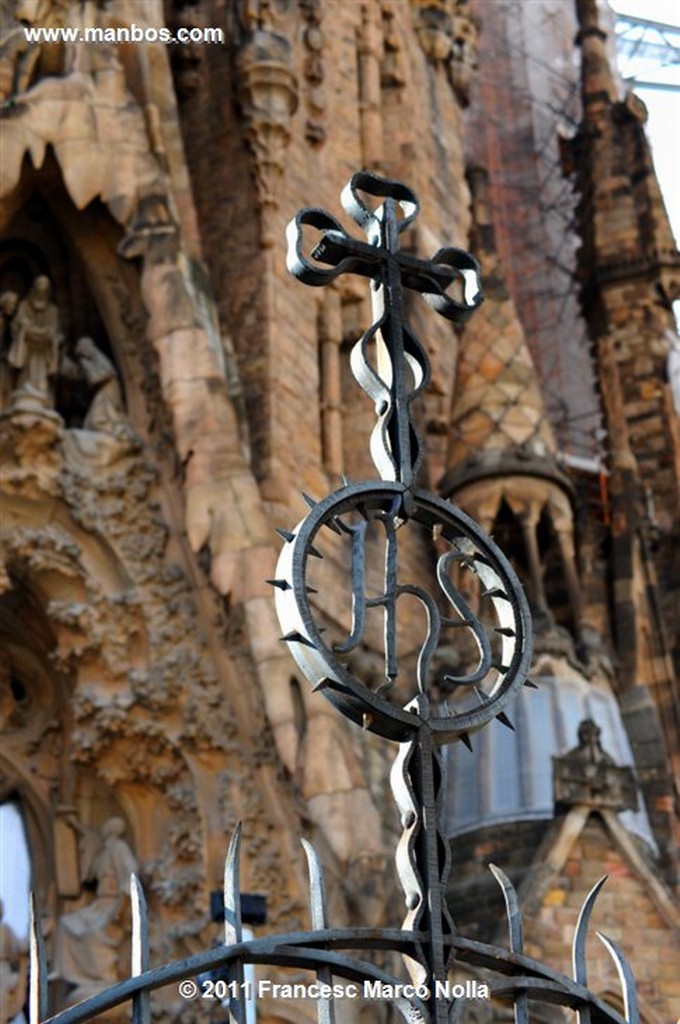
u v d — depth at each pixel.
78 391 29.36
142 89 30.59
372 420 35.56
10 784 28.25
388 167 40.56
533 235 53.22
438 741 7.49
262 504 28.38
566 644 34.69
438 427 38.91
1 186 28.84
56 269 30.08
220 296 34.28
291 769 26.05
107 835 27.36
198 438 28.05
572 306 52.19
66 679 27.98
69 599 27.61
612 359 48.09
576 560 37.38
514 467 36.69
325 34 39.56
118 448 28.33
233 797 26.36
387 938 7.08
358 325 36.38
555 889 30.14
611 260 49.34
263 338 33.62
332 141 38.50
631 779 31.33
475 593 34.88
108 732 27.25
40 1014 6.49
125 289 29.44
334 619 31.53
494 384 37.91
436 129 43.09
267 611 26.94
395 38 41.66
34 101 29.38
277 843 25.94
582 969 7.52
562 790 30.95
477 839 32.22
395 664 7.42
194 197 35.31
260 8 36.16
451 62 44.94
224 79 36.03
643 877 30.42
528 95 55.19
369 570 33.47
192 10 36.56
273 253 34.47
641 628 39.03
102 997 6.54
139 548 27.91
